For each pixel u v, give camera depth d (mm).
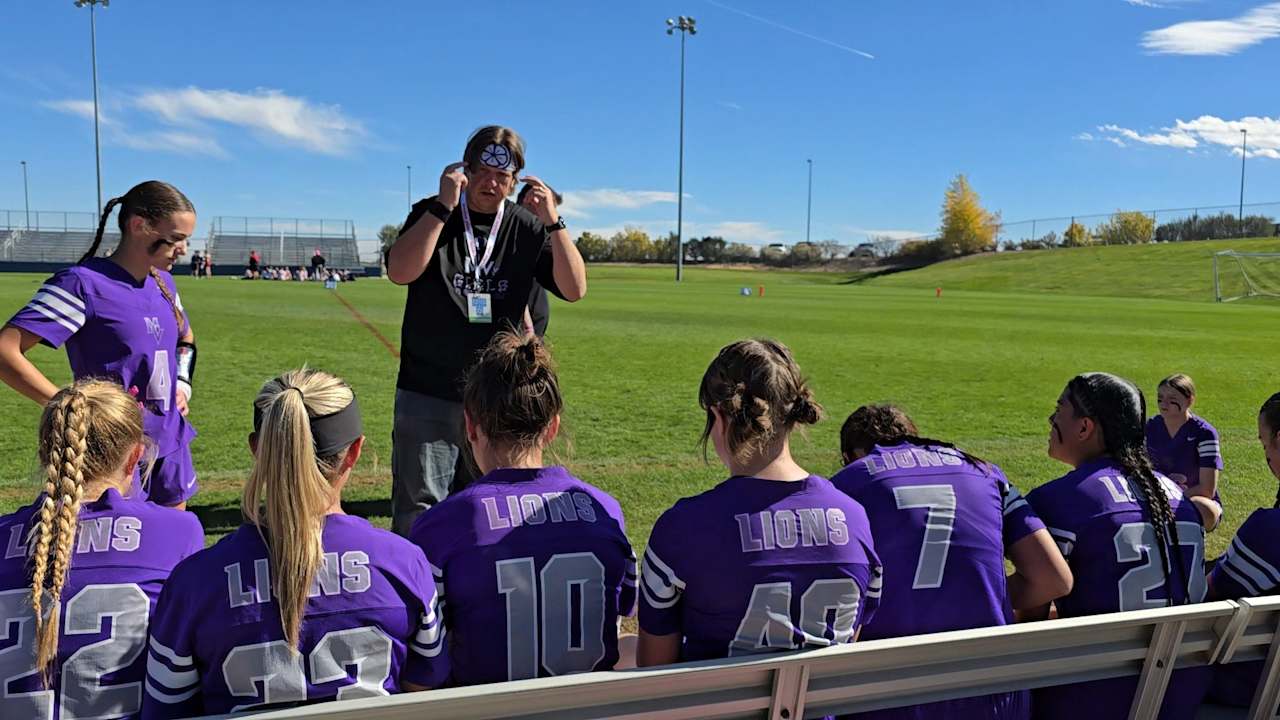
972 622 2439
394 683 1954
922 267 79000
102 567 2062
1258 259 56000
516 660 2158
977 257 78438
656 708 1846
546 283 3973
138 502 2215
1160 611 2230
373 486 6254
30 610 1998
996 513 2525
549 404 2309
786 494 2131
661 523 2178
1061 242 81062
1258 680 2621
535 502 2225
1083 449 2891
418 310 3736
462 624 2158
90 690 2010
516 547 2150
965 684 2127
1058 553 2543
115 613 2045
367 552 1933
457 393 3742
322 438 1948
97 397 2189
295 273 49812
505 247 3773
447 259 3682
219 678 1850
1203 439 5539
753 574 2074
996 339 19062
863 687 2021
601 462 6961
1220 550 5359
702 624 2146
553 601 2170
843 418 9414
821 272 83312
